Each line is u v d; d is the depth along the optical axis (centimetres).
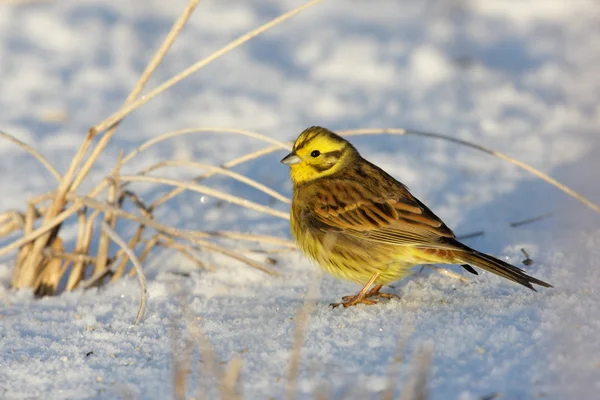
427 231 955
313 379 739
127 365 808
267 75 1988
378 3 2520
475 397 689
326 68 2031
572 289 933
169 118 1753
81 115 1748
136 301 1011
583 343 776
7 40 2081
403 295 988
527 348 773
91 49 2069
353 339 828
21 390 763
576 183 1387
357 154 1082
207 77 1964
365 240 980
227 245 1208
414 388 684
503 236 1182
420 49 2073
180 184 1098
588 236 1128
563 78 1964
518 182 1423
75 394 751
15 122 1702
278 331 870
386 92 1897
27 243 1070
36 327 923
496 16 2398
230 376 692
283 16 1021
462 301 930
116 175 1101
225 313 952
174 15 2330
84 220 1088
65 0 2369
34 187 1431
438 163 1534
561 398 679
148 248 1127
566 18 2378
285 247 1184
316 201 1014
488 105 1816
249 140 1666
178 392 705
